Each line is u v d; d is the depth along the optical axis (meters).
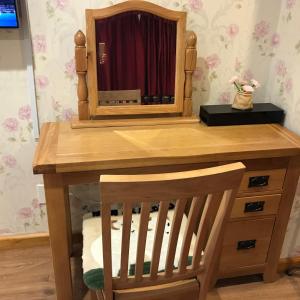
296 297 1.62
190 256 1.17
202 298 1.14
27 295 1.59
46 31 1.43
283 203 1.46
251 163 1.34
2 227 1.81
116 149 1.25
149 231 1.30
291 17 1.46
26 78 1.50
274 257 1.60
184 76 1.51
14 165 1.67
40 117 1.58
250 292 1.63
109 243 0.93
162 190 0.85
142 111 1.52
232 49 1.59
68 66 1.51
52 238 1.28
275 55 1.60
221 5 1.50
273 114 1.54
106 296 1.04
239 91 1.53
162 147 1.28
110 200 0.84
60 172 1.16
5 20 1.32
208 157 1.24
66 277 1.36
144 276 1.05
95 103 1.48
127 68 1.47
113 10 1.37
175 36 1.46
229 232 1.48
